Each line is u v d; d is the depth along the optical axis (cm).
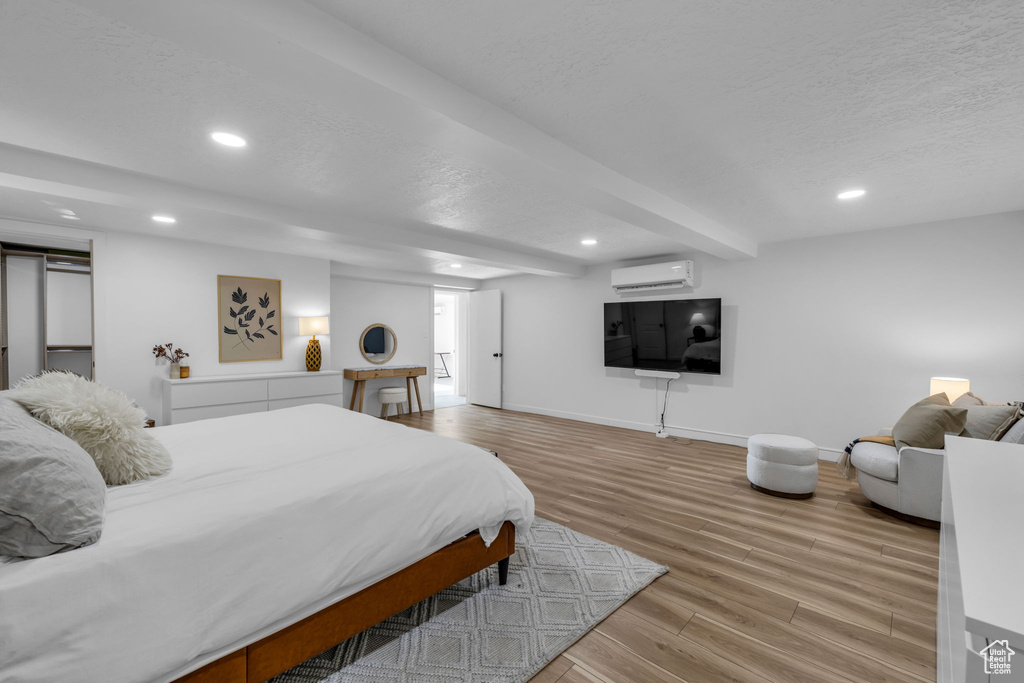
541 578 219
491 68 161
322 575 141
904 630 179
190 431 241
